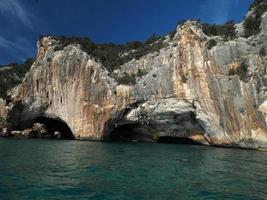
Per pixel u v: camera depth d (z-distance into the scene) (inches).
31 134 2155.5
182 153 1146.0
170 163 853.8
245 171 732.0
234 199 474.9
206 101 1566.2
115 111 1867.6
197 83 1609.3
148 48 2162.9
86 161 853.8
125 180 596.7
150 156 1023.6
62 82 2054.6
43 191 491.8
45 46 2267.5
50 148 1232.2
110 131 1946.4
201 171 722.8
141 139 2022.6
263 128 1391.5
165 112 1710.1
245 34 1612.9
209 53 1600.6
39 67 2183.8
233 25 1733.5
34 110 2139.5
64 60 2075.5
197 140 1715.1
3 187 506.0
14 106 2174.0
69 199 454.3
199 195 495.8
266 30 1523.1
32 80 2186.3
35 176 605.0
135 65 2080.5
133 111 1845.5
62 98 2042.3
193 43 1660.9
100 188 523.8
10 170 660.1
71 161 845.2
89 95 1947.6
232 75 1519.4
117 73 2087.8
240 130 1449.3
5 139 1768.0
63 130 2245.3
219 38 1648.6
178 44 1723.7
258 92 1448.1
